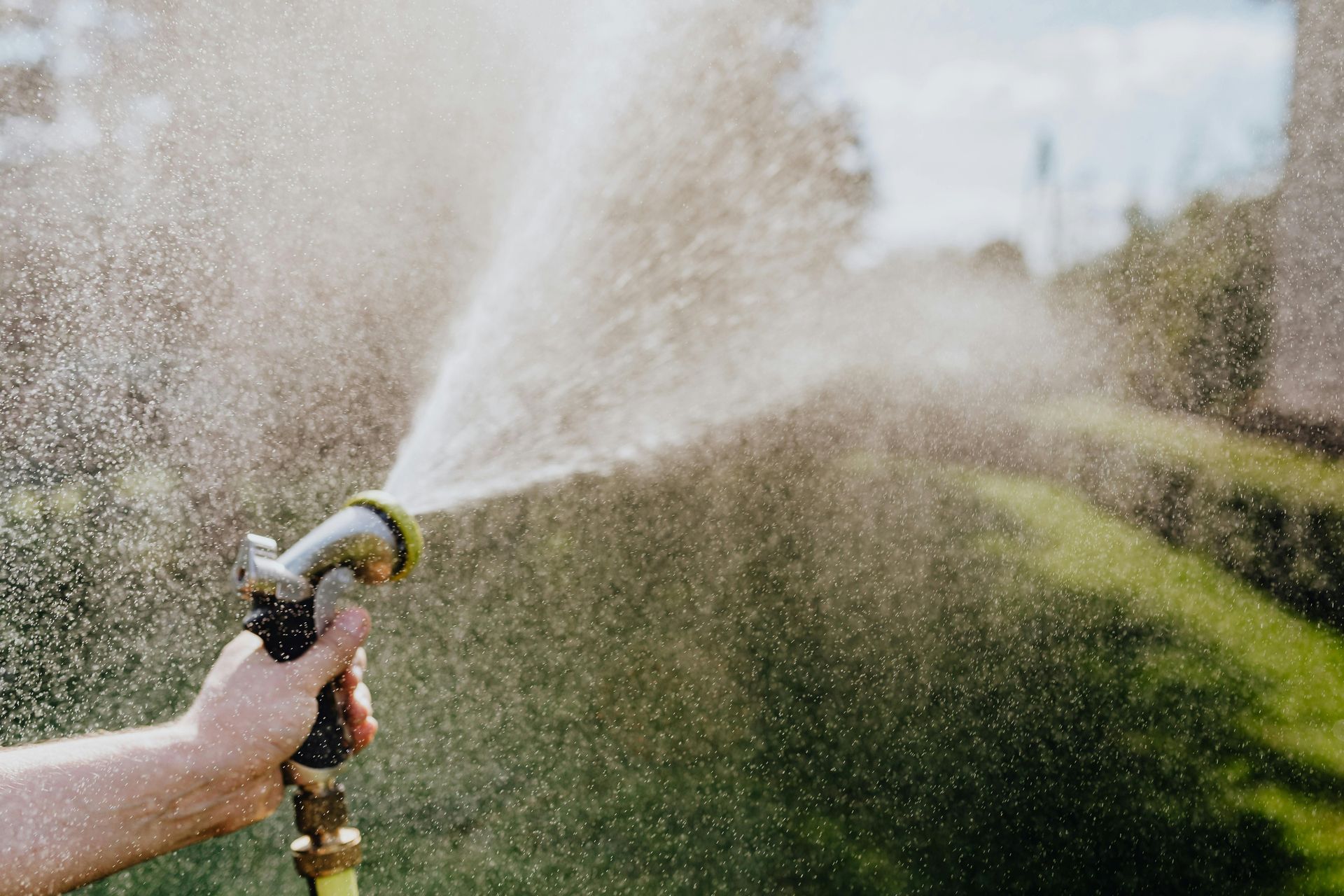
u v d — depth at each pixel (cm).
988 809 274
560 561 405
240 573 98
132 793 90
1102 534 439
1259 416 525
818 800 277
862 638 359
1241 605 383
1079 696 329
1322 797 279
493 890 241
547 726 301
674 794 276
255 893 230
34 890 86
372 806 269
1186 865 253
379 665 338
